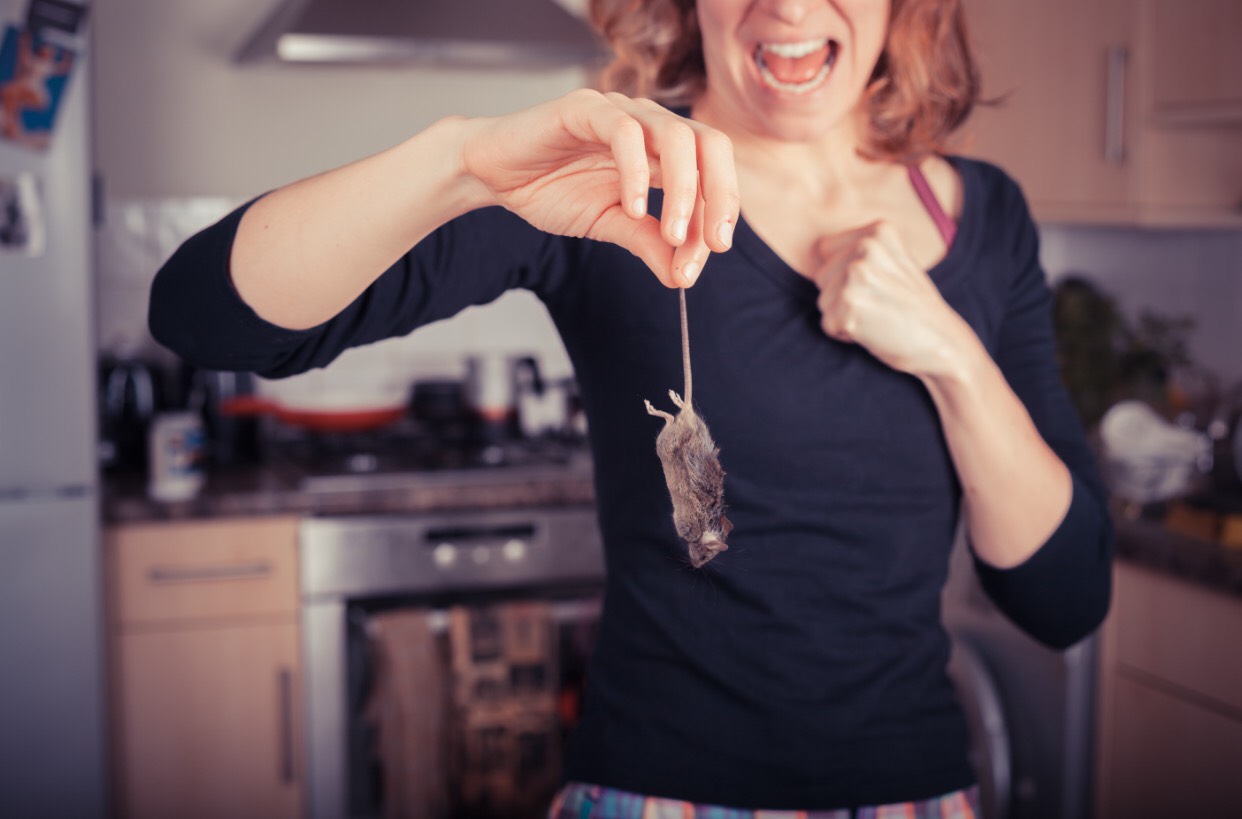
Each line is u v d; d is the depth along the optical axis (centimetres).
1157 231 270
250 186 270
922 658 90
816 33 84
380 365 283
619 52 103
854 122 97
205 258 70
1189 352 263
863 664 86
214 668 220
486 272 82
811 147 95
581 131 57
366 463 248
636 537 87
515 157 60
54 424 206
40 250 203
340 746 226
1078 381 243
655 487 85
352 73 273
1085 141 230
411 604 230
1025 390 100
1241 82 204
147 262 265
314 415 257
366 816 229
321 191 67
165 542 216
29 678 208
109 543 214
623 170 53
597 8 104
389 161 66
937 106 98
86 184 206
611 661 89
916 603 89
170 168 265
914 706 89
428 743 222
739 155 94
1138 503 209
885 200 95
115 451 248
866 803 87
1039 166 236
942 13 95
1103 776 200
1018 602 96
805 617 85
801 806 86
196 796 221
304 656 223
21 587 206
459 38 244
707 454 62
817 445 85
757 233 88
